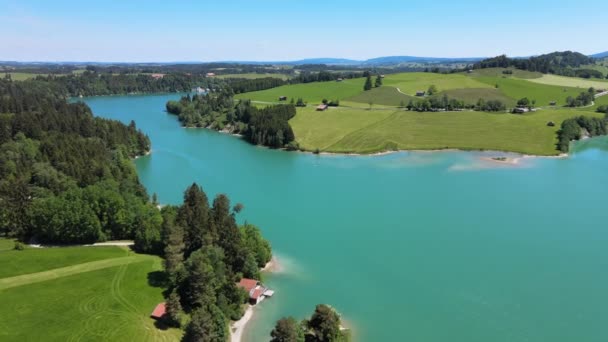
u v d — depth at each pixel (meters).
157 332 64.69
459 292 81.88
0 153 140.75
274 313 73.31
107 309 69.19
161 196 135.75
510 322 72.88
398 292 81.56
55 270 81.06
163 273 80.94
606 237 107.38
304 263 92.31
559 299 79.94
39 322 65.50
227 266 77.81
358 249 99.69
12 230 101.62
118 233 99.25
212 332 62.19
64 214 95.19
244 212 123.25
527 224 116.06
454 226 114.38
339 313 74.25
